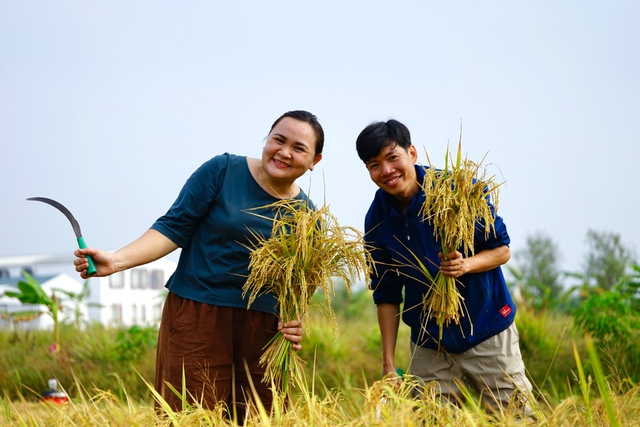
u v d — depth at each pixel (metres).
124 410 3.58
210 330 4.14
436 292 4.25
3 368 9.30
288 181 4.20
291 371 4.13
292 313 4.15
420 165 4.41
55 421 3.69
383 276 4.65
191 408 3.71
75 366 9.34
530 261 22.05
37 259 26.19
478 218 4.22
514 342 4.46
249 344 4.22
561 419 3.31
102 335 10.65
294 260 4.03
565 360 8.01
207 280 4.16
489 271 4.41
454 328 4.39
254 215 4.17
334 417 3.54
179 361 4.16
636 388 3.56
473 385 4.58
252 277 4.02
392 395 3.41
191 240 4.28
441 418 3.49
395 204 4.45
